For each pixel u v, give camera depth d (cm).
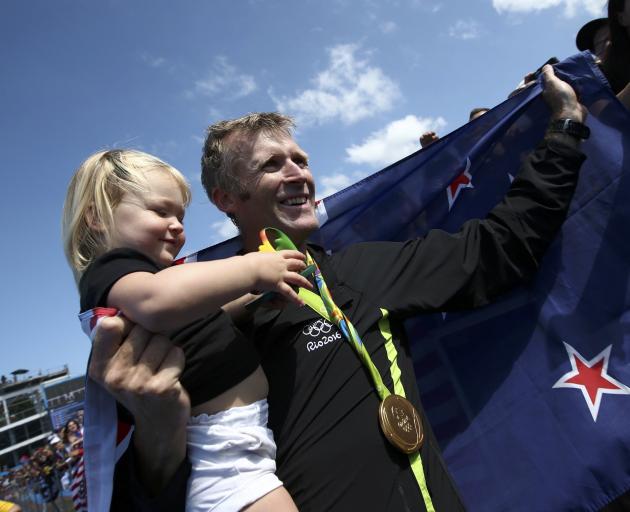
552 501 203
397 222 263
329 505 142
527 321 223
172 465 126
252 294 167
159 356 116
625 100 223
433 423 234
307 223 195
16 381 5462
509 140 246
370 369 158
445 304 188
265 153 195
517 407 218
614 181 213
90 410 128
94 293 122
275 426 155
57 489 1036
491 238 196
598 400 202
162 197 148
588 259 213
